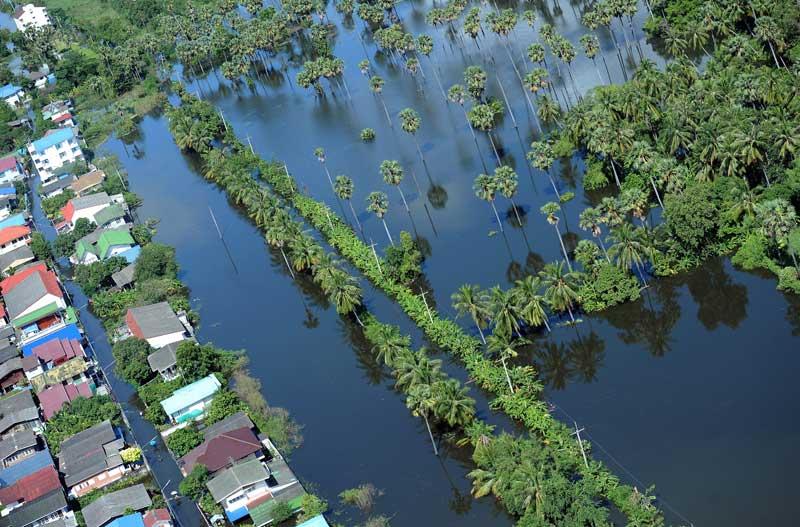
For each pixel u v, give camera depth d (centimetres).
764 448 19462
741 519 18100
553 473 18738
